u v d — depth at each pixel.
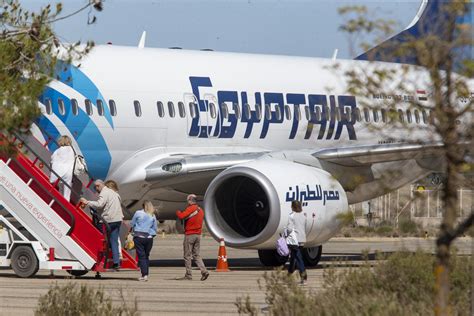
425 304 34.56
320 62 71.00
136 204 62.53
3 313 40.44
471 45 24.08
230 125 64.56
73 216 55.34
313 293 39.09
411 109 25.64
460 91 24.61
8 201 56.56
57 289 37.03
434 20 24.78
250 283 54.66
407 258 39.03
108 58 60.81
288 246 56.00
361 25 24.05
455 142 24.80
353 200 69.62
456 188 25.47
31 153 57.75
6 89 29.02
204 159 60.72
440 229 25.91
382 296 33.19
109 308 35.84
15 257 55.72
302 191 58.75
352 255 88.88
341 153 62.31
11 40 29.64
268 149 66.69
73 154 56.00
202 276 56.41
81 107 58.28
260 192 61.47
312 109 68.69
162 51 64.12
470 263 38.84
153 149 61.25
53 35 29.73
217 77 64.81
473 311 27.78
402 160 66.19
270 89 67.00
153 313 41.16
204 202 59.47
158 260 79.12
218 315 40.72
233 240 59.12
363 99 28.59
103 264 55.44
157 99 61.50
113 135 59.50
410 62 25.20
